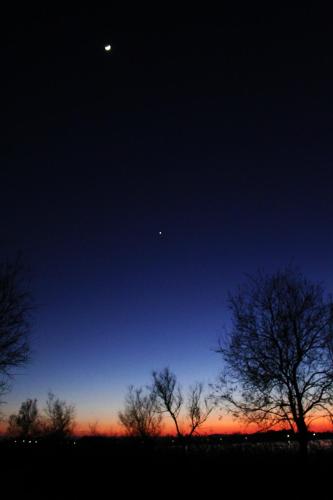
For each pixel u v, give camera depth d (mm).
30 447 43406
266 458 29281
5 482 30812
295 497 22844
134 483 29188
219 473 28250
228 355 29109
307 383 27547
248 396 28141
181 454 34688
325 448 28359
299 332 28344
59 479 30922
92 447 39219
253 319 29406
